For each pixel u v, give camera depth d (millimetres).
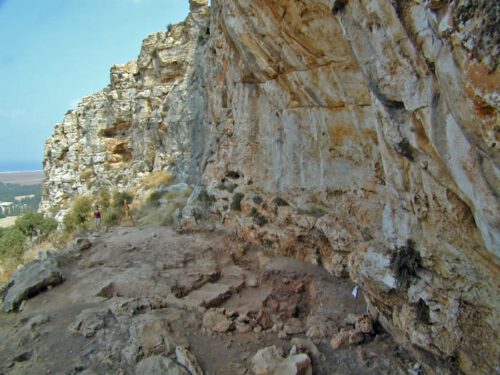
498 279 3463
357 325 6375
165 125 28016
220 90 14125
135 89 33781
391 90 3900
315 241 9117
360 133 7148
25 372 5691
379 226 7078
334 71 6797
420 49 3232
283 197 10328
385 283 4965
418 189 4164
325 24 6020
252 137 11562
